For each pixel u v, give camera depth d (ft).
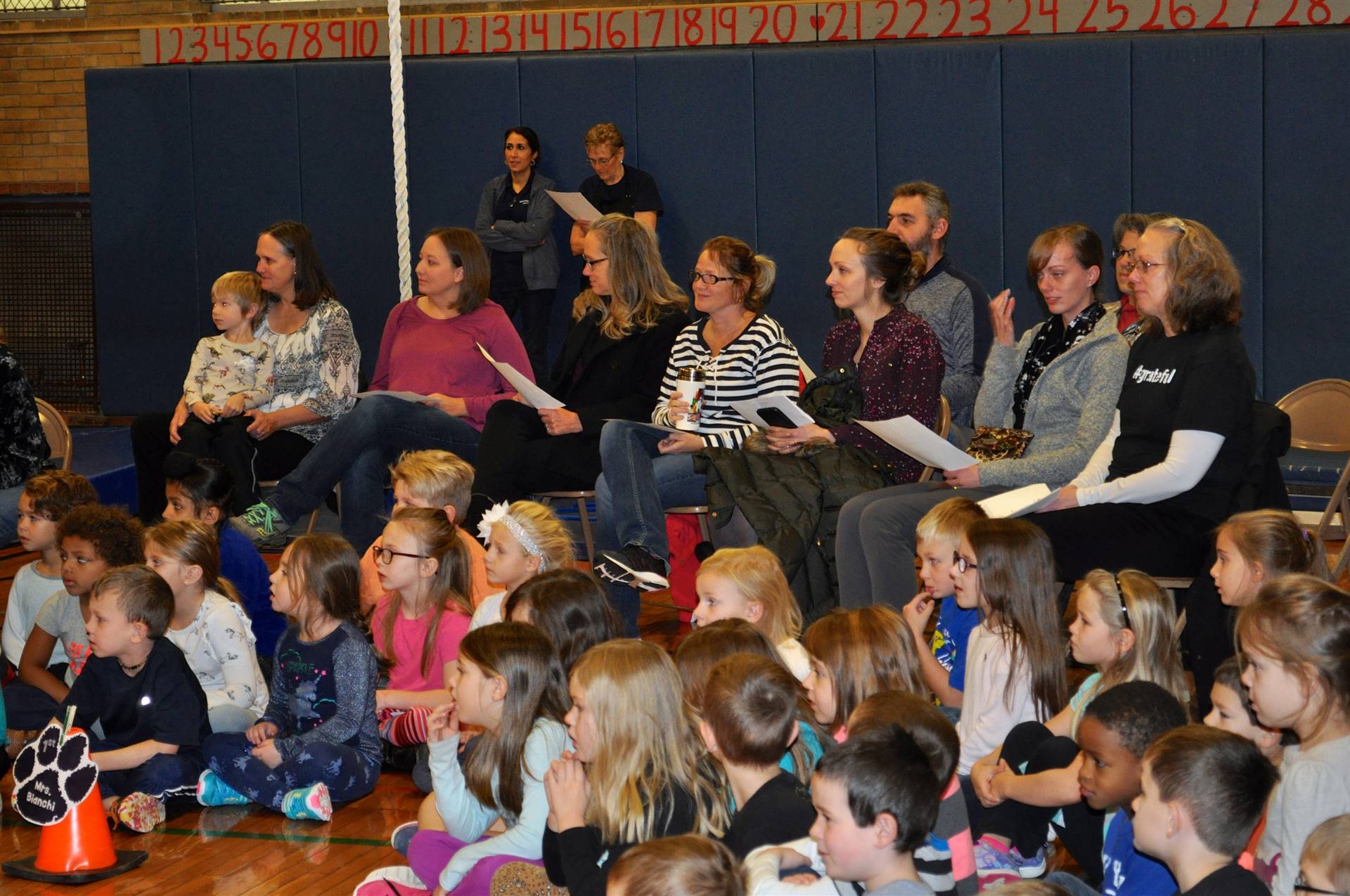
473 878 10.30
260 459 20.70
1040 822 10.80
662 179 28.96
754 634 10.63
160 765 13.38
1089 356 15.33
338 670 13.96
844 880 8.31
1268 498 14.29
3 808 13.73
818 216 28.17
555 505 24.86
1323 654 9.02
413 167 30.17
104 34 34.60
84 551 14.58
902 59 27.35
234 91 30.83
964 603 12.21
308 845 12.73
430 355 20.34
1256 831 10.22
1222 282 14.10
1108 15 26.50
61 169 35.22
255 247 31.07
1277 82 25.26
